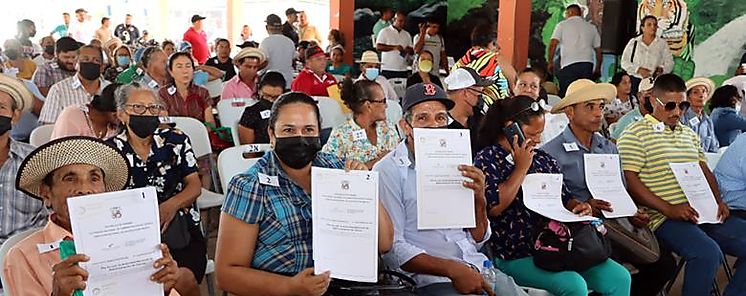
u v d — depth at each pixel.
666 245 3.10
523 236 2.63
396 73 9.06
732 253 3.13
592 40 8.21
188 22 17.30
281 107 1.99
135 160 2.72
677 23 7.78
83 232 1.55
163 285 1.65
